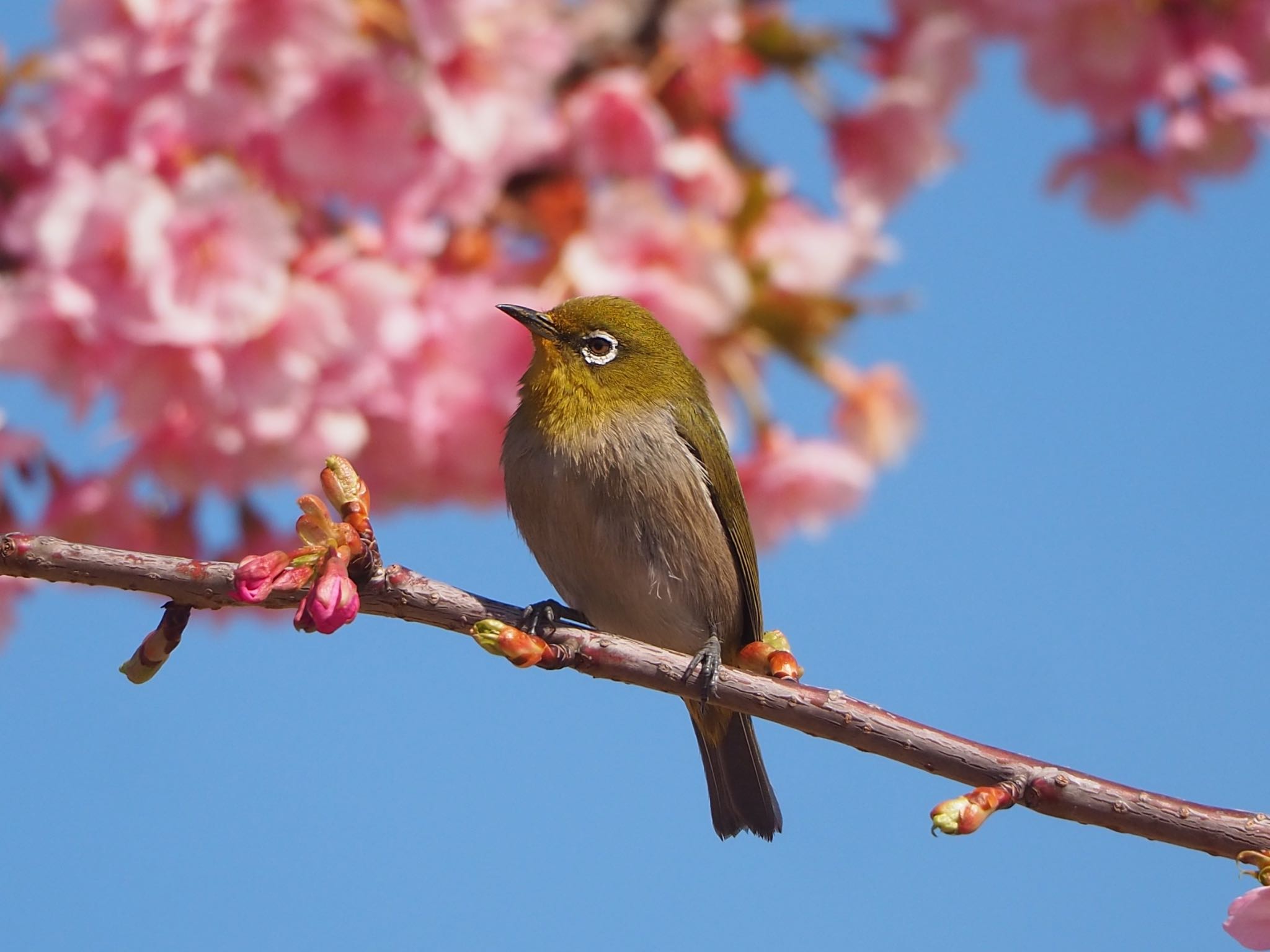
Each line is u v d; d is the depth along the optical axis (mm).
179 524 11391
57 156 10445
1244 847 8625
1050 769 8898
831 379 11930
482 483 12312
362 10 10648
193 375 10234
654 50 11781
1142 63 12273
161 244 9859
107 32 10430
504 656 9484
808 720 9508
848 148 12023
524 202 11648
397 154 10680
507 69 10797
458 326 11125
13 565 9203
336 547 9172
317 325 10344
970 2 12352
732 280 11047
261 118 10461
